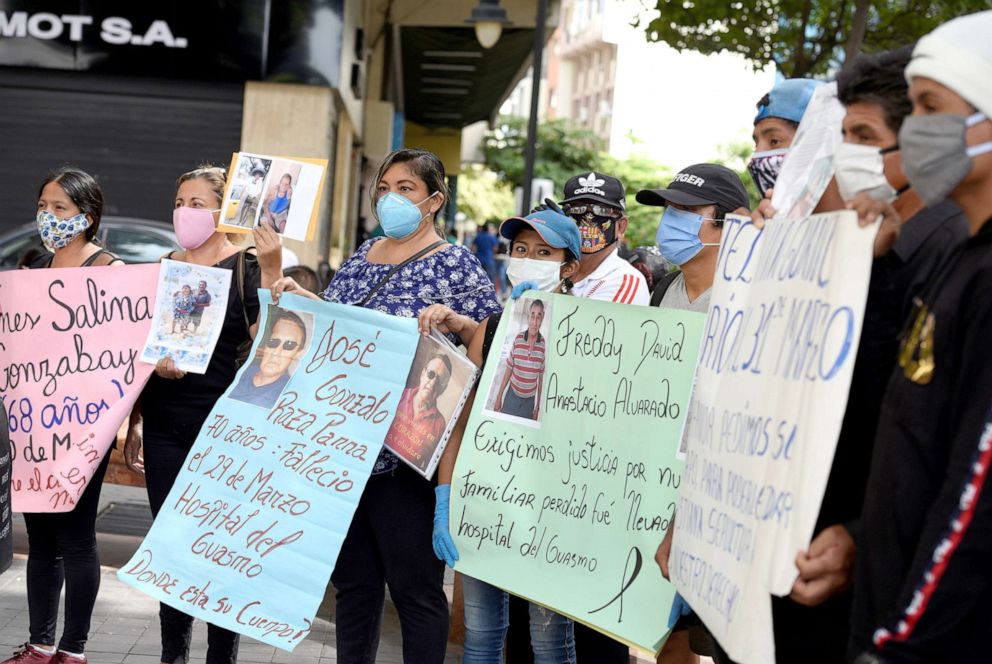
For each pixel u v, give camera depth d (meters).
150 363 4.40
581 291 4.64
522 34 20.83
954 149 2.06
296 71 14.46
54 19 14.30
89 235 4.70
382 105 22.64
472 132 43.16
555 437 3.78
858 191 2.36
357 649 4.07
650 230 25.02
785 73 12.45
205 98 14.55
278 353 4.15
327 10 14.45
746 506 2.44
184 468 4.12
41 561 4.50
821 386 2.19
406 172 4.07
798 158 2.71
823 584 2.34
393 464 3.98
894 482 2.17
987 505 1.95
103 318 4.46
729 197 4.00
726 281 2.87
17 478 4.43
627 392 3.70
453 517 3.83
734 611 2.38
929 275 2.45
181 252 4.73
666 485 3.61
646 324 3.70
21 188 14.62
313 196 4.19
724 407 2.68
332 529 3.89
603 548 3.65
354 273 4.25
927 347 2.15
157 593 3.97
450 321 3.97
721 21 12.31
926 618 2.00
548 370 3.81
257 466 4.04
